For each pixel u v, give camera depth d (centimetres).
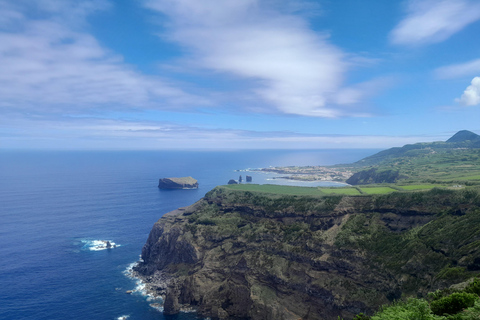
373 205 11519
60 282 13062
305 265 10725
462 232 8400
